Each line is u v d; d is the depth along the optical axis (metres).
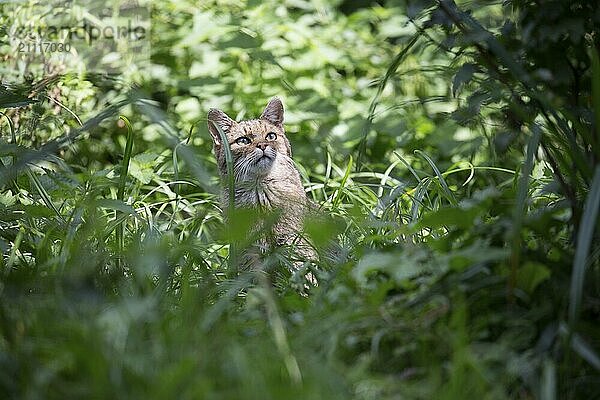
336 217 8.94
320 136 14.06
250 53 15.34
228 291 6.72
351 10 20.88
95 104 12.84
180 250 6.80
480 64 7.19
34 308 5.79
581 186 6.67
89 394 4.61
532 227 6.02
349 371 5.02
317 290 6.68
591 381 5.31
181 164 12.06
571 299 5.05
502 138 7.62
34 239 8.20
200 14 15.62
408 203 9.72
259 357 5.05
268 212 8.46
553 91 7.29
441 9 7.08
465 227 6.08
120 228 8.09
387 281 5.94
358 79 16.98
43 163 9.80
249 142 11.06
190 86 14.95
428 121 14.41
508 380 5.14
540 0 7.00
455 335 5.25
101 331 5.07
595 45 7.12
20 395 4.77
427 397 4.86
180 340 5.26
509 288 5.53
